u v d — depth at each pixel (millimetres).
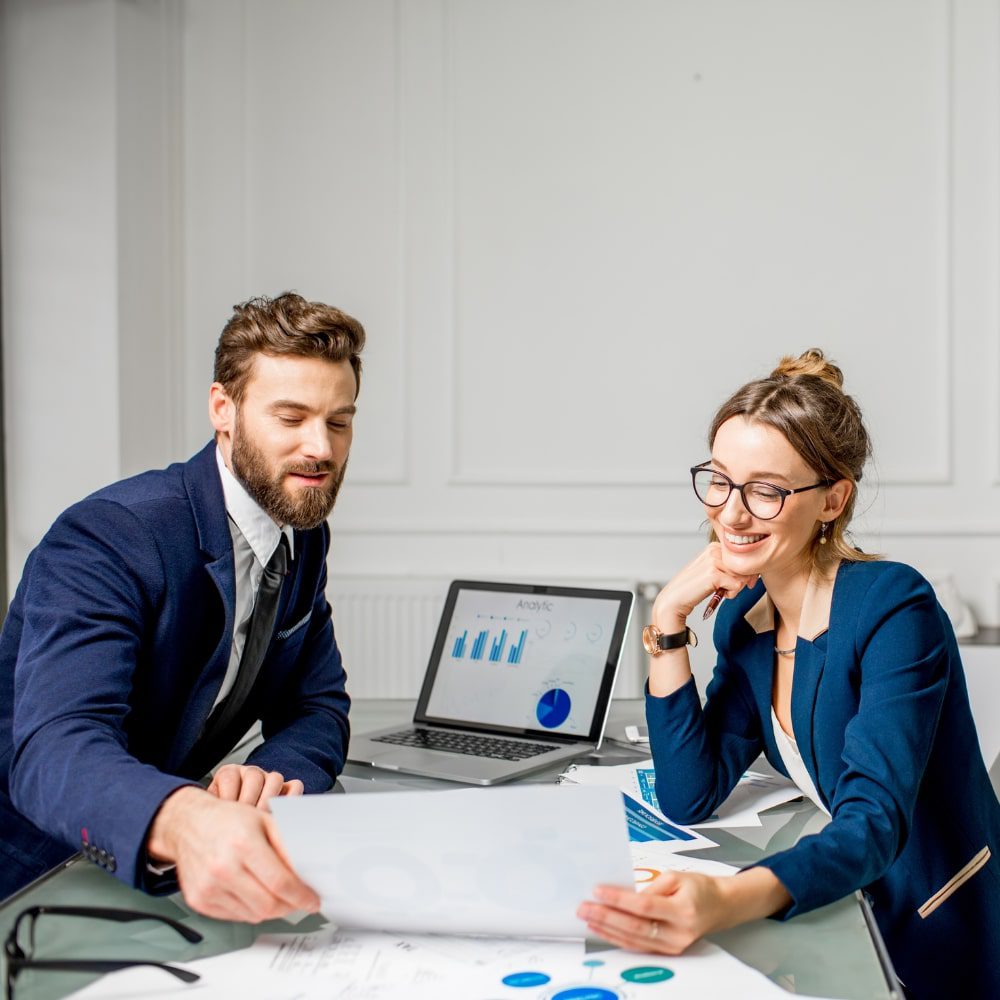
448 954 947
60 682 1209
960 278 3758
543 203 3885
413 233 3926
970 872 1394
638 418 3873
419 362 3928
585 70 3865
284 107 3951
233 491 1424
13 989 880
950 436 3758
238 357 1354
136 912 1037
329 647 1674
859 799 1183
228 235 3967
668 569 3867
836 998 862
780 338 3824
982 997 1368
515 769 1555
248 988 882
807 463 1327
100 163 3555
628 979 896
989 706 1854
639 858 1196
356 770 1590
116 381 3574
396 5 3912
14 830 1370
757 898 997
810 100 3801
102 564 1301
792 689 1409
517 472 3908
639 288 3863
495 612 1935
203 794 1047
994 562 3762
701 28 3828
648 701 1412
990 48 3727
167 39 3816
